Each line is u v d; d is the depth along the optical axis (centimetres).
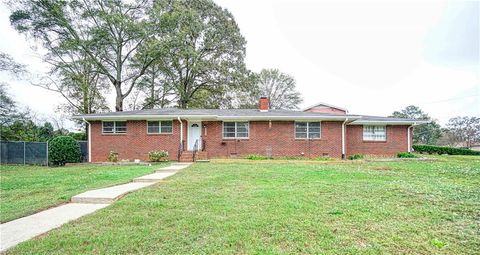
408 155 1706
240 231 412
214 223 448
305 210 515
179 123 1744
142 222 468
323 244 365
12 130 2092
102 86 2702
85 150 1900
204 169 1177
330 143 1770
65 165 1609
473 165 1315
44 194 747
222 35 2914
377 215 484
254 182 829
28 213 541
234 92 3070
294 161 1494
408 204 560
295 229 418
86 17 2336
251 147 1791
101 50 2372
